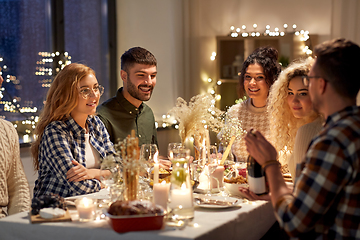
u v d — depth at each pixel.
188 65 4.93
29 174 3.57
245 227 1.66
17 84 4.03
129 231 1.38
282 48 4.51
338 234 1.25
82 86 2.23
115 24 4.97
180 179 1.55
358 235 1.23
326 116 1.31
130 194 1.61
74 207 1.71
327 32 4.36
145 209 1.40
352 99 1.28
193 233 1.36
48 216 1.52
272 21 4.68
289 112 2.27
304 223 1.21
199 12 5.04
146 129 3.09
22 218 1.58
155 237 1.35
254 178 1.77
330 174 1.18
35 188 2.22
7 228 1.54
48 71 4.33
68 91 2.21
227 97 5.01
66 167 2.10
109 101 2.98
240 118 2.91
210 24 5.01
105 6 4.89
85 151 2.32
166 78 4.82
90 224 1.47
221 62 4.91
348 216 1.23
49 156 2.15
